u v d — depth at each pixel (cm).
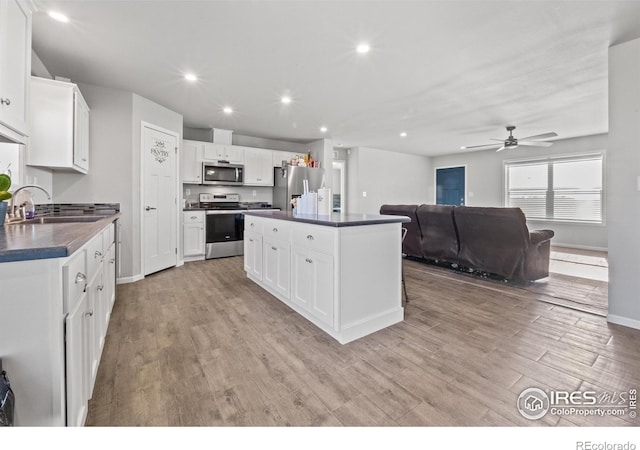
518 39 235
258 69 288
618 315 235
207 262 469
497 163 722
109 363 178
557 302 285
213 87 334
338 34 229
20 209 197
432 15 205
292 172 554
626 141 230
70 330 105
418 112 423
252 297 302
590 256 509
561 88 334
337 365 178
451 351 194
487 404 143
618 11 199
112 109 337
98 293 169
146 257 375
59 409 102
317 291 224
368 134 567
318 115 443
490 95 357
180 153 438
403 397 148
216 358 186
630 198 228
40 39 233
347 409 140
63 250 99
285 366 177
